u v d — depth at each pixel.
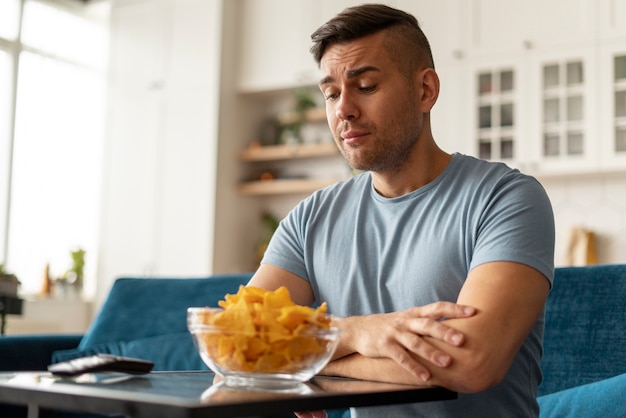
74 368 1.03
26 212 5.54
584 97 4.21
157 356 2.56
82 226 5.90
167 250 5.46
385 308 1.42
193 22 5.55
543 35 4.35
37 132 5.63
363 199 1.53
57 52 5.81
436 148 1.50
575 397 1.56
